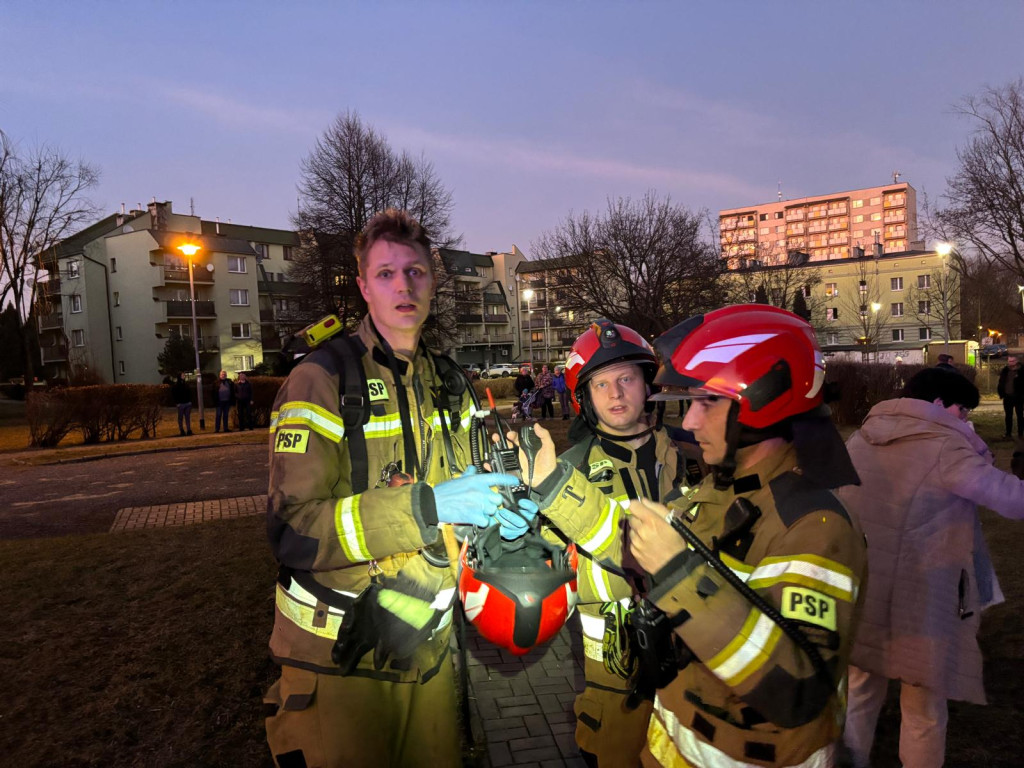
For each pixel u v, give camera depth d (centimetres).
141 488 1166
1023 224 2220
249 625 484
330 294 3091
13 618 503
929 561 253
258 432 2097
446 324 3359
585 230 2245
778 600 130
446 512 169
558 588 192
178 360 4406
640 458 275
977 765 301
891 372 1759
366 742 186
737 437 144
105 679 402
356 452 193
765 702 125
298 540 173
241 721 354
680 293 2223
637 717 237
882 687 275
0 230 2994
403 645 188
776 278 2636
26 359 3222
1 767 315
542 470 188
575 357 274
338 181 3111
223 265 5103
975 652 251
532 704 364
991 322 4719
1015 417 1805
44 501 1080
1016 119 2178
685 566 131
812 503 138
